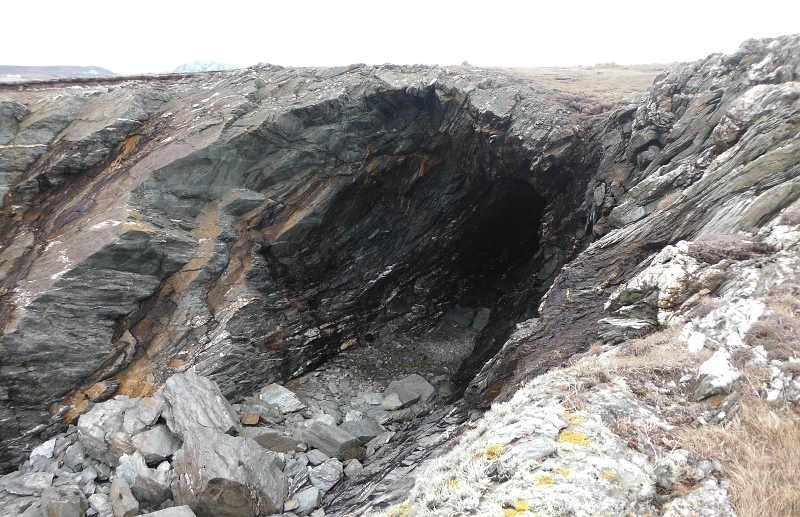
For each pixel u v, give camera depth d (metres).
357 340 21.80
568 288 12.98
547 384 8.05
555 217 19.78
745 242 9.76
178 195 17.45
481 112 18.91
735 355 7.15
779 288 8.11
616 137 16.94
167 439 12.69
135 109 18.34
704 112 13.89
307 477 12.79
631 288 10.73
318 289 20.77
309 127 19.53
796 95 11.16
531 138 18.19
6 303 14.07
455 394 18.22
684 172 13.08
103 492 11.94
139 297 15.88
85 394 14.51
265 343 17.97
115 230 15.23
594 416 6.67
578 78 25.27
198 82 21.25
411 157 21.48
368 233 21.97
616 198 15.73
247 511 11.05
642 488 5.39
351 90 19.94
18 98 17.66
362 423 15.77
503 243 25.78
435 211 22.59
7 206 16.00
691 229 11.62
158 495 11.38
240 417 14.88
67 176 17.03
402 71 20.97
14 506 11.20
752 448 5.73
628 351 8.76
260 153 18.77
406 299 23.80
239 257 18.11
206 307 16.88
